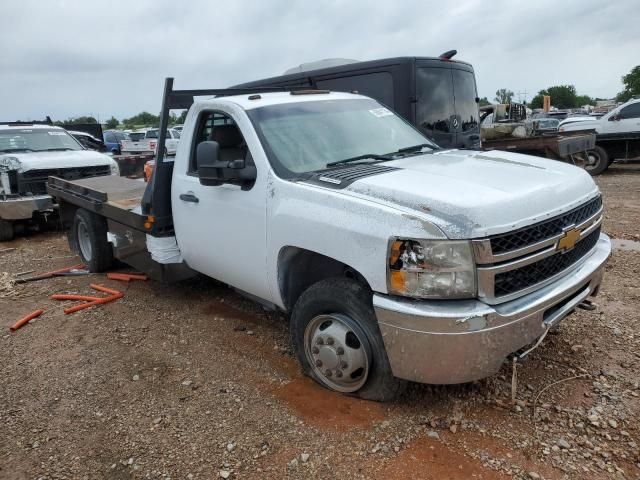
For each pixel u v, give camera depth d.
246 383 3.82
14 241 9.40
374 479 2.81
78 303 5.67
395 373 3.07
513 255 2.88
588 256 3.59
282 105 4.29
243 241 4.02
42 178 9.47
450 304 2.85
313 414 3.38
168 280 5.11
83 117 46.41
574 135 13.61
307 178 3.64
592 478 2.72
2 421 3.55
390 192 3.12
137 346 4.54
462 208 2.83
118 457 3.13
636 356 3.87
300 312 3.60
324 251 3.28
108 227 6.29
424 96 7.58
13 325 5.05
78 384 3.97
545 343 4.10
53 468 3.08
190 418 3.45
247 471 2.94
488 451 2.96
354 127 4.41
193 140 4.63
